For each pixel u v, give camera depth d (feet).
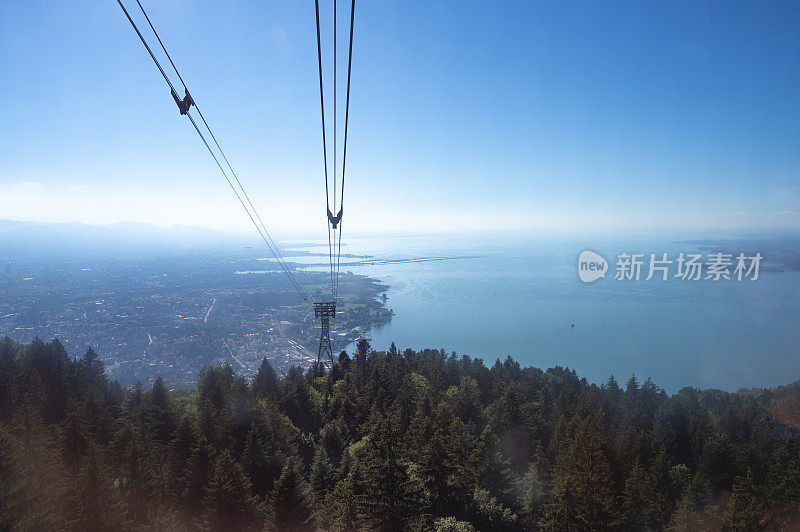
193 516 135.13
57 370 267.80
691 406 249.75
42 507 123.44
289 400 255.70
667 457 192.95
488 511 142.10
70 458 166.09
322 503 151.33
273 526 118.83
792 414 269.44
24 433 175.22
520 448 222.48
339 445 217.77
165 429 214.48
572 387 277.03
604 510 145.28
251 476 155.12
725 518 151.74
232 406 200.03
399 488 134.21
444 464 151.94
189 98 45.21
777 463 184.03
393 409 251.19
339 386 310.04
